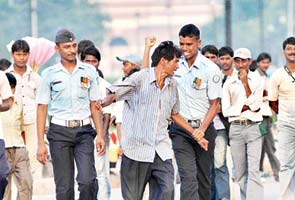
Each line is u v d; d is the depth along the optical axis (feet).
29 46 62.85
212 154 55.42
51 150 51.90
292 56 59.77
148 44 52.01
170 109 49.93
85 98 52.08
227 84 60.44
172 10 411.34
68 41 51.52
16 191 63.77
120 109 60.13
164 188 49.21
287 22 374.02
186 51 54.49
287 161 60.80
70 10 334.24
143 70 49.37
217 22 353.92
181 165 54.13
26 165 57.16
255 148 60.39
